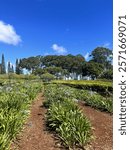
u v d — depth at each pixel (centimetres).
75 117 1021
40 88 2945
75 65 11156
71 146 873
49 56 12812
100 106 1545
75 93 2147
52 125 1052
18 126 929
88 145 898
